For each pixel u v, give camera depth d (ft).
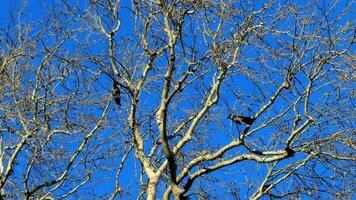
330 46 40.78
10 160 44.50
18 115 44.75
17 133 44.91
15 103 44.93
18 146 44.60
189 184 42.73
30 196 43.98
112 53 47.03
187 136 45.06
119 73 46.11
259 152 42.14
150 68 46.50
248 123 41.86
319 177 44.27
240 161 42.80
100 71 44.98
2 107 44.98
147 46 46.65
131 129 46.47
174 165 42.75
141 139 46.70
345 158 42.75
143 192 47.37
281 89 41.65
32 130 44.47
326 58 40.81
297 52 41.29
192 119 47.96
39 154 44.57
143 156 46.03
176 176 42.93
